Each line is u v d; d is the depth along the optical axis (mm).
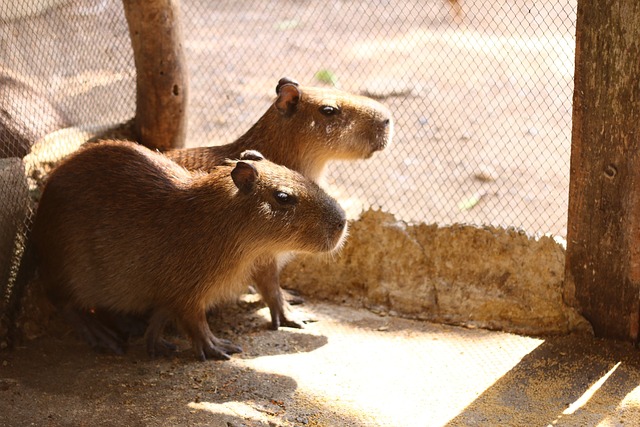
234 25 15320
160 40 7734
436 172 10109
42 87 8203
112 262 6777
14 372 6555
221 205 6559
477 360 6738
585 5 6207
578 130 6539
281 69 13570
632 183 6371
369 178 10000
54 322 7316
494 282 7355
